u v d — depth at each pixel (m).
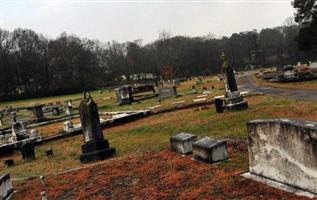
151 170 15.02
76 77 117.25
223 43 154.38
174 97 46.78
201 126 22.97
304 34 62.34
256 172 11.99
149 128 26.05
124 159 17.81
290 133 10.48
